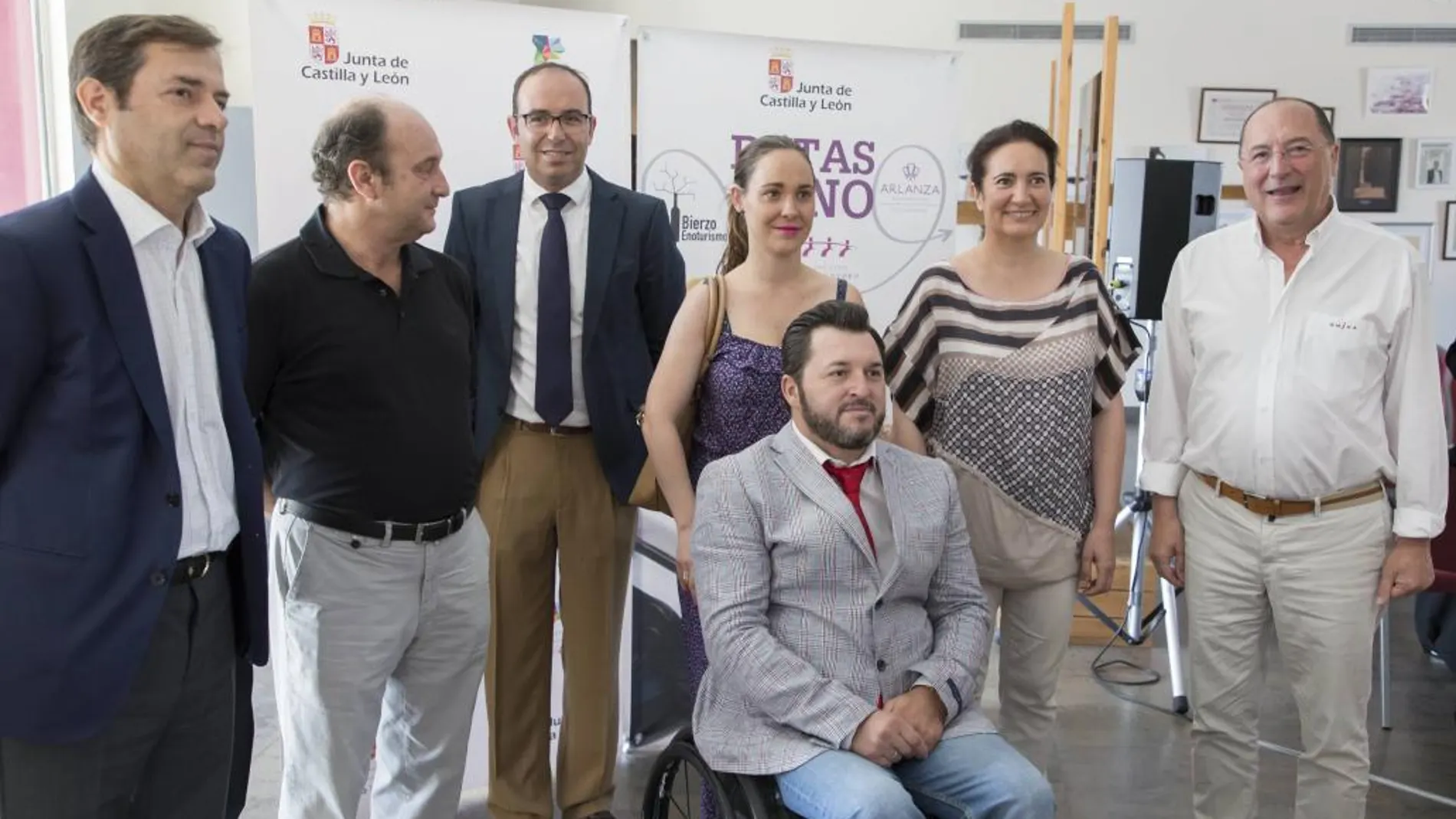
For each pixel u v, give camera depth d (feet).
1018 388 7.04
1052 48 24.45
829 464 6.43
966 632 6.41
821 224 10.07
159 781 5.42
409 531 6.45
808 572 6.27
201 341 5.27
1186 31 24.27
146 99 4.72
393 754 7.18
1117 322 7.41
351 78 8.46
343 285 6.19
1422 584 7.12
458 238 7.98
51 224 4.68
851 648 6.21
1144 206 13.38
